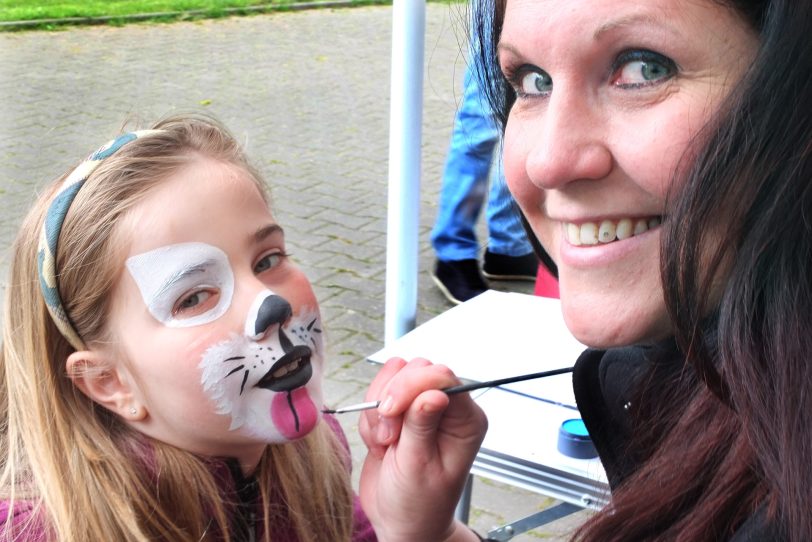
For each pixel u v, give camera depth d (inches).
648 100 31.2
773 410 29.9
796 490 29.0
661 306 33.6
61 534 41.5
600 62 31.7
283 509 47.8
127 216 40.7
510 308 83.7
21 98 244.7
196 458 43.1
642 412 41.7
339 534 50.1
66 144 209.6
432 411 41.7
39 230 42.9
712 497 33.4
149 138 43.4
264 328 41.3
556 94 32.6
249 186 43.5
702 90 30.4
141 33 322.0
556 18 31.7
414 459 43.4
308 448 49.7
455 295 144.7
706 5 29.9
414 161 88.3
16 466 44.3
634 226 33.2
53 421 43.3
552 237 37.2
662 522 35.6
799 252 29.2
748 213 29.5
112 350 41.9
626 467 44.4
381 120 235.0
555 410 68.6
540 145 33.4
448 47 284.7
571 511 73.2
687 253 30.4
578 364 46.4
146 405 42.1
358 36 324.5
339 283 149.2
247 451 45.4
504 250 148.2
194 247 41.0
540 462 62.2
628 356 44.3
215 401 40.9
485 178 141.8
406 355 73.7
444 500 44.1
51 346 43.3
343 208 179.5
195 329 40.6
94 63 282.5
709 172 29.8
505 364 72.5
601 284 34.0
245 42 313.3
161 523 42.2
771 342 29.7
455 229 143.5
